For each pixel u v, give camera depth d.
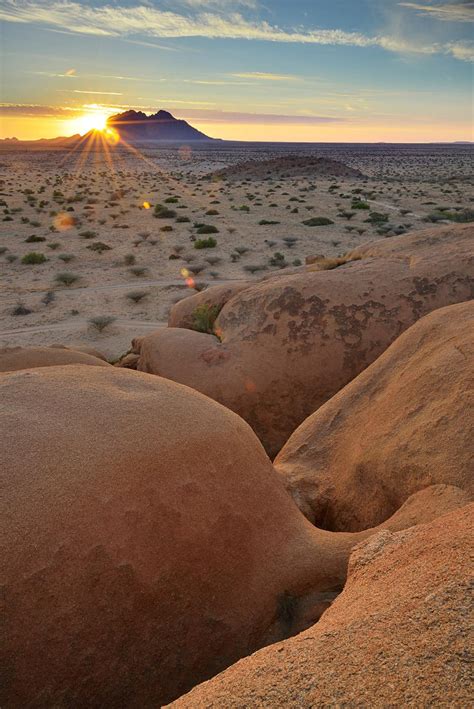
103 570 2.71
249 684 1.58
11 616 2.51
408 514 3.57
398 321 8.30
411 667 1.38
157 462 3.09
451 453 3.83
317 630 1.85
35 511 2.66
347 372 8.30
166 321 21.05
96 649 2.67
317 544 3.58
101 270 28.55
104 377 3.95
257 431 8.49
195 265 28.38
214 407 3.85
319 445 5.65
